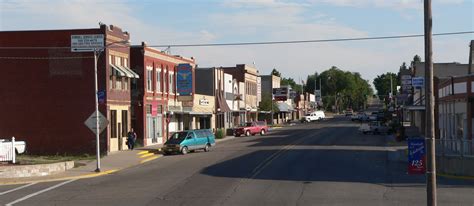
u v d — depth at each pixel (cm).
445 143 2844
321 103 19225
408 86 8369
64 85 4269
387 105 15800
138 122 4972
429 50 1340
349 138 5944
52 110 4275
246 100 9256
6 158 3005
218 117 7488
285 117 13162
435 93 4822
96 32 4262
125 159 3734
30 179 2730
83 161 3631
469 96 3534
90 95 4244
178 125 6028
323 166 3038
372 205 1758
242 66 9119
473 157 2670
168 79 5659
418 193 2030
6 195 2209
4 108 4316
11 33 4303
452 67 7488
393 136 6334
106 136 4241
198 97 6656
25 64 4297
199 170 2922
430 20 1341
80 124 4241
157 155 4172
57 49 4272
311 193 2034
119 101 4509
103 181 2623
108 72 4278
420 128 7100
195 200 1922
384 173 2706
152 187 2311
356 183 2327
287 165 3089
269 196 1975
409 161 1462
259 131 7362
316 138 5950
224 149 4581
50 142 4266
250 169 2905
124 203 1906
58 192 2261
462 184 2367
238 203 1831
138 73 4988
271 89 11881
